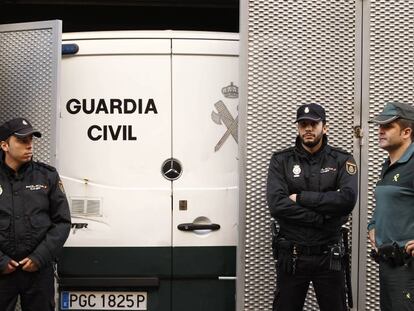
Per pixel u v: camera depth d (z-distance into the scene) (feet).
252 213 18.15
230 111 18.66
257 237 18.12
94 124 18.62
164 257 18.28
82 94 18.69
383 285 15.12
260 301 18.10
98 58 18.70
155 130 18.52
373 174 18.48
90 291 18.34
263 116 18.28
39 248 15.57
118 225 18.33
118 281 18.24
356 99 18.48
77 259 18.31
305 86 18.39
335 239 16.34
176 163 18.48
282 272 16.52
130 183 18.43
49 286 15.99
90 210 18.42
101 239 18.30
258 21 18.33
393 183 15.02
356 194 16.24
